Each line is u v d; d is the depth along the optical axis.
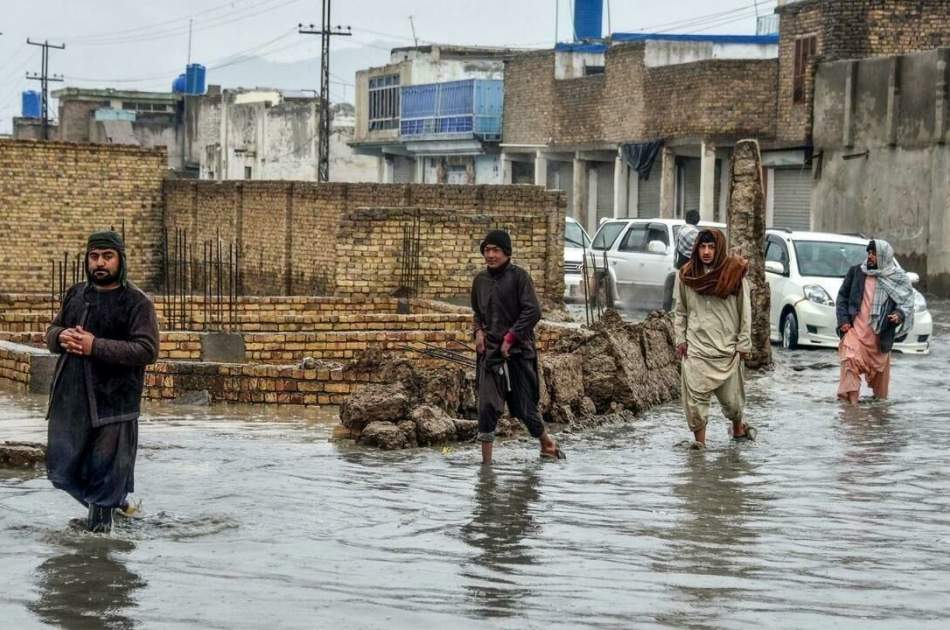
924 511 11.12
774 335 26.14
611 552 9.50
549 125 63.53
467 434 14.40
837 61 47.34
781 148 49.62
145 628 7.56
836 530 10.34
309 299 24.58
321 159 67.25
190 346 18.73
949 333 29.38
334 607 7.99
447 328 21.50
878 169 44.88
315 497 11.16
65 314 9.90
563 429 15.28
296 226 38.84
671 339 18.83
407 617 7.81
